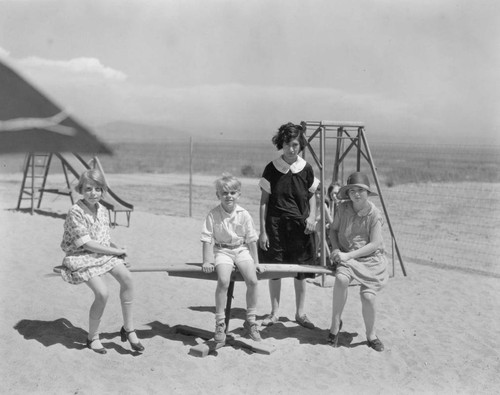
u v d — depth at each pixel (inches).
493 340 205.3
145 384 159.2
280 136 202.7
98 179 177.0
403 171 1262.3
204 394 155.4
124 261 185.2
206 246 186.7
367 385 164.9
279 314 229.8
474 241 434.3
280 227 203.5
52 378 158.9
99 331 197.9
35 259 299.0
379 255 198.4
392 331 213.0
